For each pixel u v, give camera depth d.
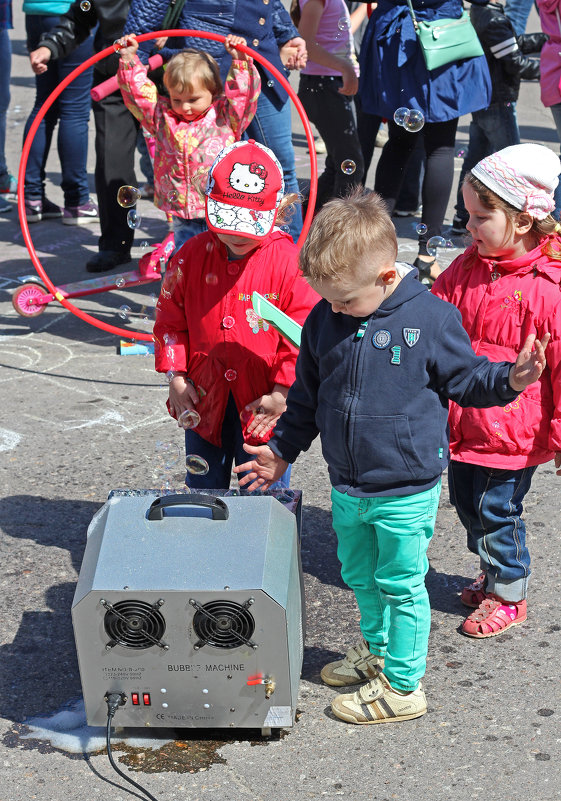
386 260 2.11
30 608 2.85
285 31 4.72
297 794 2.17
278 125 4.72
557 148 8.17
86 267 5.65
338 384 2.23
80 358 4.61
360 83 5.03
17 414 4.05
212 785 2.20
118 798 2.17
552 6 5.27
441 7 4.81
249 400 2.66
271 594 2.13
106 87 4.45
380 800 2.15
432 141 4.91
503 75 5.58
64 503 3.40
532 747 2.30
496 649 2.66
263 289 2.56
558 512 3.34
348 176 5.80
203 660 2.20
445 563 3.07
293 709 2.29
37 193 6.59
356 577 2.41
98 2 5.04
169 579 2.15
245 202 2.44
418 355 2.17
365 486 2.25
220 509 2.28
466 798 2.14
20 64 11.36
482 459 2.56
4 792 2.20
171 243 4.78
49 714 2.45
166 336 2.69
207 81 3.77
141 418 4.02
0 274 5.63
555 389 2.48
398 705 2.38
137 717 2.29
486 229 2.49
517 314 2.50
